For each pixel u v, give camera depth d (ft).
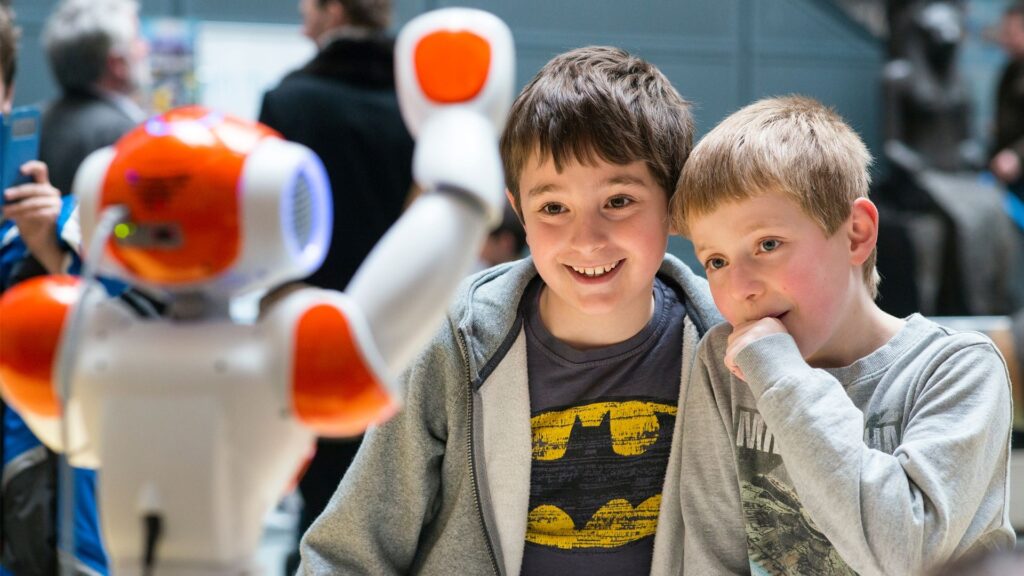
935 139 15.48
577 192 4.24
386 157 9.07
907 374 4.20
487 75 3.08
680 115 4.52
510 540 4.52
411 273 2.96
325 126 8.93
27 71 14.96
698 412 4.46
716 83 16.75
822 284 4.10
